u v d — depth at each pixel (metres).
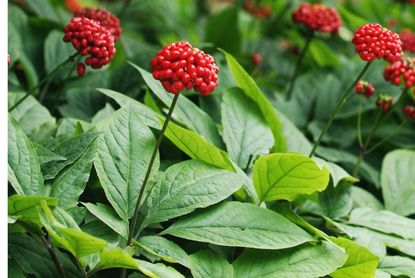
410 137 1.12
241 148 0.92
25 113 0.92
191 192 0.81
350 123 1.13
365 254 0.80
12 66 1.09
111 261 0.74
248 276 0.80
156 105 0.96
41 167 0.80
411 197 0.99
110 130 0.83
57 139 0.86
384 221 0.90
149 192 0.81
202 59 0.75
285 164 0.82
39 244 0.80
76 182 0.79
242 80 0.95
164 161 0.92
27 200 0.74
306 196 0.91
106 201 0.85
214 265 0.79
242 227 0.80
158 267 0.75
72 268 0.80
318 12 1.11
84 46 0.84
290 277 0.79
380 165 1.09
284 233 0.79
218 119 1.02
